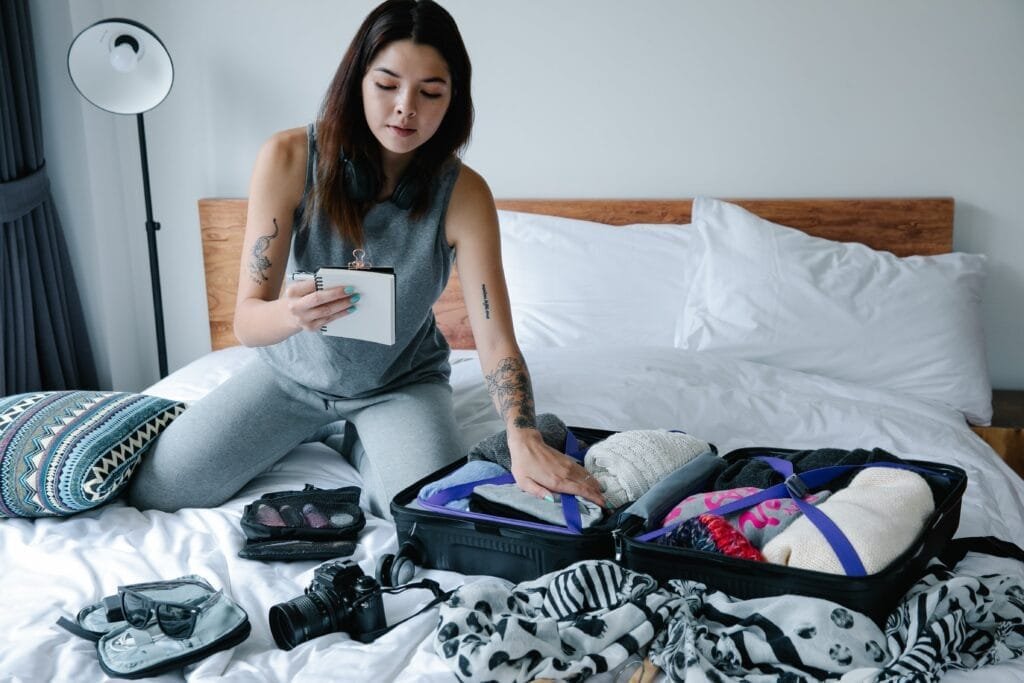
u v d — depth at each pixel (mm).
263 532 1542
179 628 1221
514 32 2711
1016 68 2508
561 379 2145
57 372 2762
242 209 2840
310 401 1823
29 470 1652
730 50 2631
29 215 2654
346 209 1617
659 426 1973
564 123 2744
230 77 2840
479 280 1704
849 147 2629
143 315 3041
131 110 2549
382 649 1200
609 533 1354
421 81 1461
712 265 2453
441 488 1517
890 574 1168
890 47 2555
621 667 1176
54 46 2717
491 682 1103
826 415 2031
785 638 1127
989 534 1552
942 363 2281
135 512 1726
